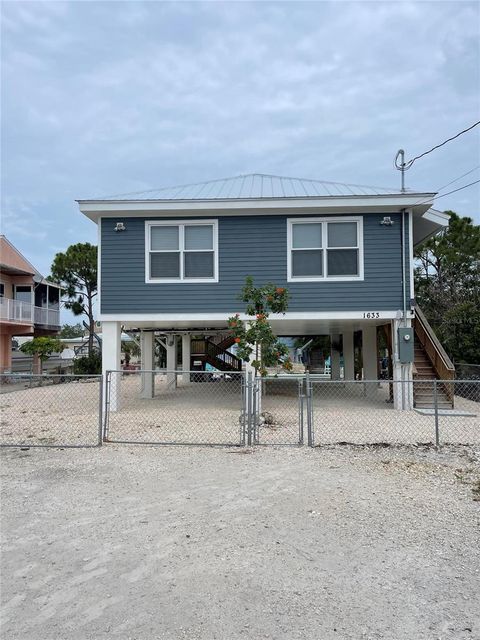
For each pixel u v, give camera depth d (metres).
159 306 12.80
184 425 10.32
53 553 3.89
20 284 30.33
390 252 12.66
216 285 12.76
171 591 3.30
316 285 12.66
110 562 3.73
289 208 12.46
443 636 2.80
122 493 5.41
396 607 3.11
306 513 4.80
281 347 10.22
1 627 2.88
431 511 4.88
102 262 12.90
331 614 3.03
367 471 6.35
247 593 3.28
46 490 5.52
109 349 12.88
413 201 12.30
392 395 14.64
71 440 8.62
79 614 3.02
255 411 8.30
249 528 4.42
